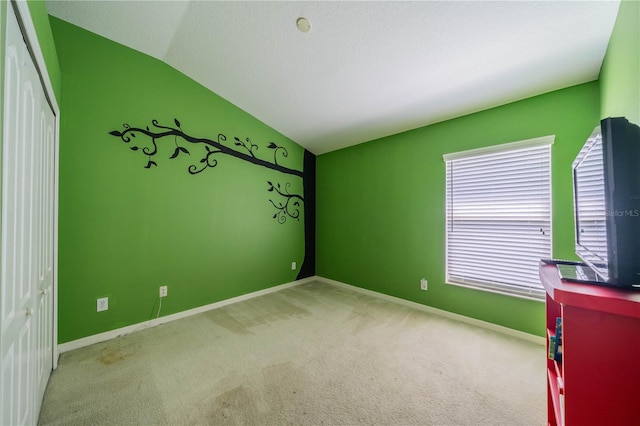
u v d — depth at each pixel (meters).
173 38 2.15
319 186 4.20
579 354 0.76
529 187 2.17
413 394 1.49
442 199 2.71
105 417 1.30
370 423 1.28
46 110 1.50
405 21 1.65
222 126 2.97
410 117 2.77
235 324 2.44
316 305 2.98
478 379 1.63
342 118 3.05
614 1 1.31
